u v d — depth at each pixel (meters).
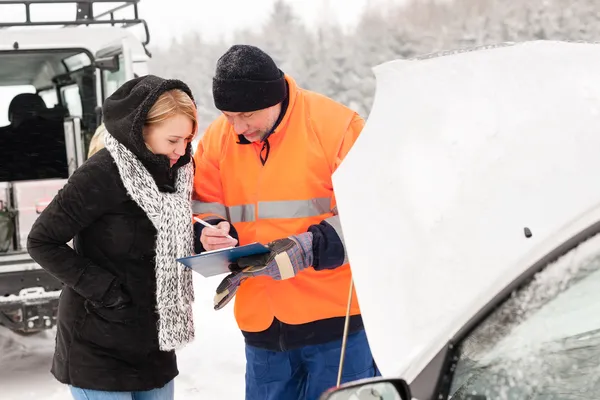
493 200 1.62
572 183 1.56
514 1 37.44
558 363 1.45
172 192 2.78
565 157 1.61
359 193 1.91
